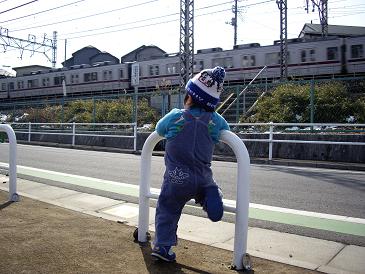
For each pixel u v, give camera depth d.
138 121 22.14
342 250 4.16
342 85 18.48
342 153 11.85
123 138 17.16
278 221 5.41
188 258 3.55
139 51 54.22
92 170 10.34
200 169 3.04
